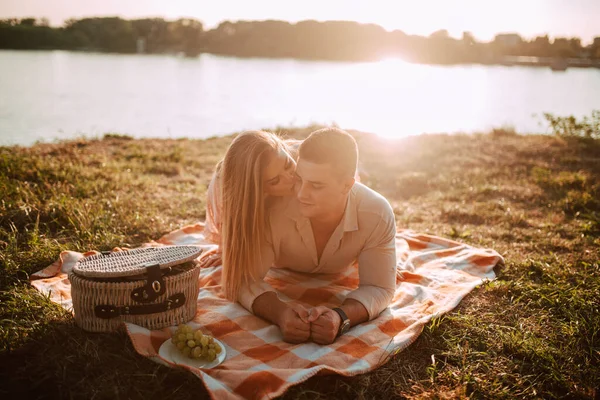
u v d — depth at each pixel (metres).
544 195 6.84
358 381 2.70
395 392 2.65
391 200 6.88
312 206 3.00
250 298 3.27
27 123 17.86
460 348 3.03
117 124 19.50
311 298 3.58
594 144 9.93
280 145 3.11
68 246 4.30
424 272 4.20
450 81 59.09
